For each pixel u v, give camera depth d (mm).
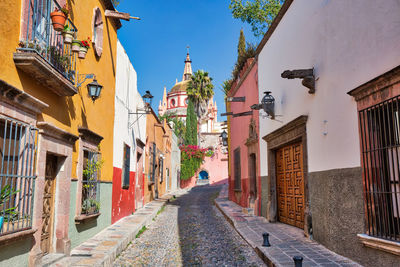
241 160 15109
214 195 23656
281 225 9227
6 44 4105
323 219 6445
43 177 5008
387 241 4312
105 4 8727
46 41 5004
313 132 7059
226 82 20328
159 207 14430
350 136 5430
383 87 4496
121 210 10555
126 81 11461
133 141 12742
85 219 6793
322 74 6578
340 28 5781
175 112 51594
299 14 7902
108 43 9062
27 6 4520
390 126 4633
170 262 6000
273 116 9727
